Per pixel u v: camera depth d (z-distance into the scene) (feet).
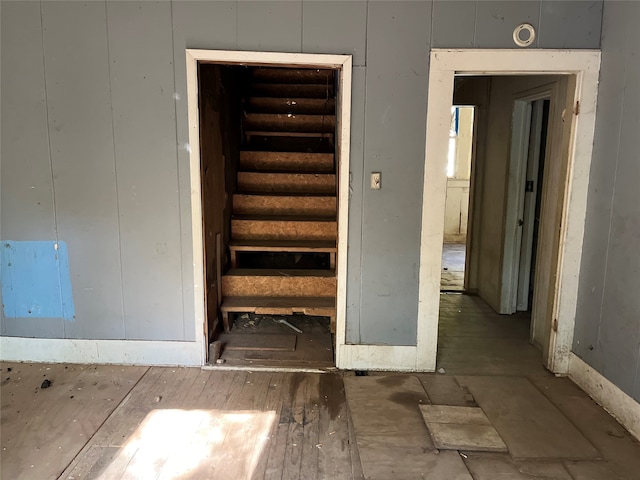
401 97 9.01
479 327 12.73
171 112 9.05
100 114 9.09
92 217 9.45
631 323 7.74
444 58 8.86
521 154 13.28
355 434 7.52
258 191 14.35
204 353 9.85
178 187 9.29
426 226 9.37
